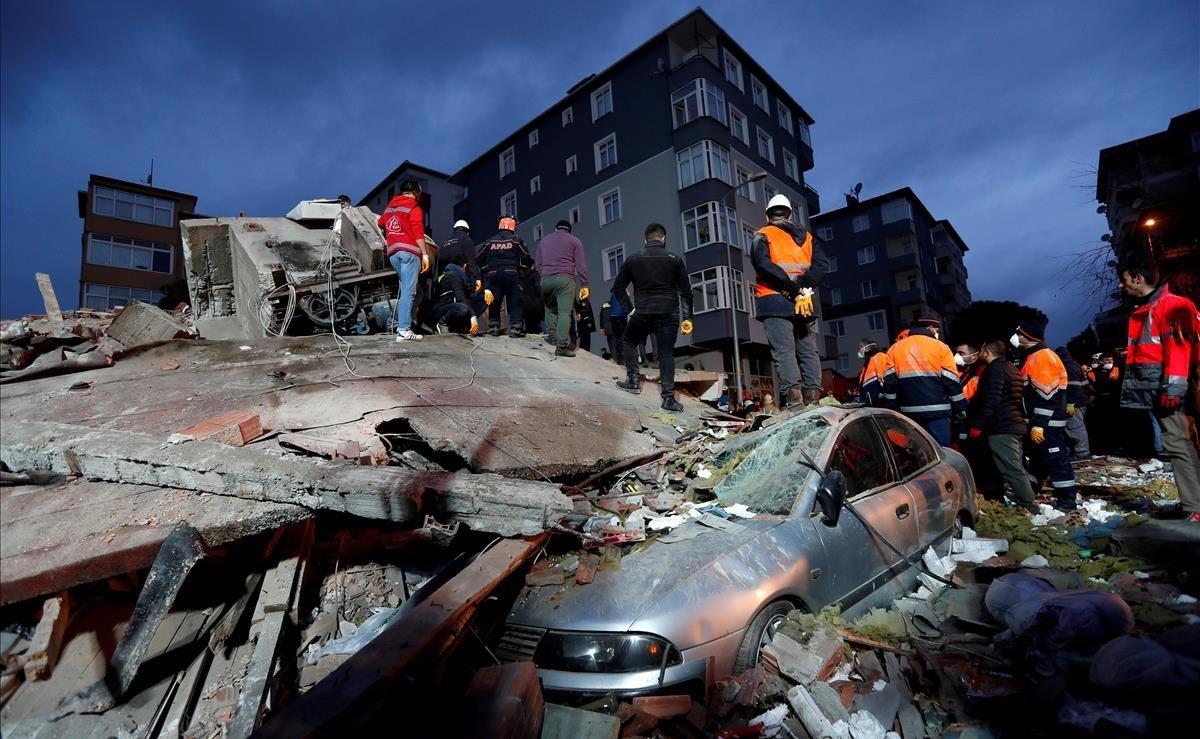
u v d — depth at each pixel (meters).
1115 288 12.02
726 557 2.99
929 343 5.62
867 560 3.49
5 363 5.54
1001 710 2.49
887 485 3.92
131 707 2.57
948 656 2.90
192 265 8.73
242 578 3.39
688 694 2.69
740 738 2.49
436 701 2.51
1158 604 2.93
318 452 3.87
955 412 5.68
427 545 4.14
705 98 25.66
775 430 4.23
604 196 28.73
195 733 2.49
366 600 3.63
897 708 2.60
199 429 3.76
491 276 8.89
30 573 2.50
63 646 2.64
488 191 35.12
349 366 5.74
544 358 7.91
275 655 2.87
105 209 37.34
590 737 2.40
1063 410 5.31
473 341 7.73
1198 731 2.02
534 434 4.80
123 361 5.68
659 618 2.71
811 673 2.69
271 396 4.79
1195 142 25.31
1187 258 12.48
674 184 26.06
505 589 3.35
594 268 28.91
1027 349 5.62
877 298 45.56
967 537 4.39
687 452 4.84
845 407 4.26
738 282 24.97
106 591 2.95
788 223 6.01
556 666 2.75
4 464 3.64
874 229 46.12
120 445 3.51
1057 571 3.38
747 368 25.86
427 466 4.18
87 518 3.05
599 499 4.01
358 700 2.07
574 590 3.03
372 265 7.69
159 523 2.98
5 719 2.36
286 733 1.92
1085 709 2.26
